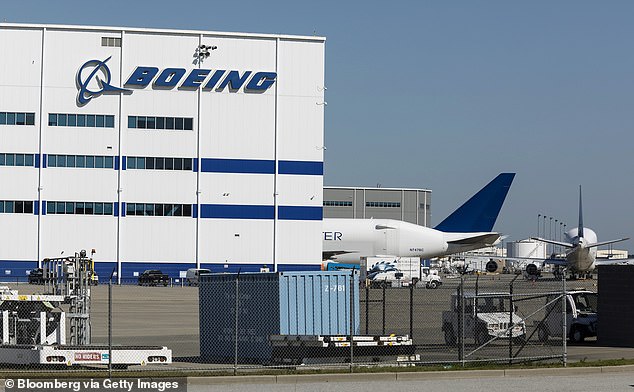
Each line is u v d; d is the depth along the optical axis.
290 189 198.38
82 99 193.12
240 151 197.50
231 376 52.56
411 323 70.25
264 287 66.44
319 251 198.62
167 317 109.94
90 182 193.25
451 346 76.19
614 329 78.19
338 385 51.00
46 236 191.38
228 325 69.12
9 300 61.75
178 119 196.12
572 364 59.72
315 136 199.38
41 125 191.50
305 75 199.38
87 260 67.94
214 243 196.50
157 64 195.62
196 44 196.88
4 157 190.88
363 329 93.38
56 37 192.62
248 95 197.88
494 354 69.38
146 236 194.88
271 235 197.88
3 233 190.12
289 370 55.97
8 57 191.25
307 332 65.38
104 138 193.88
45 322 61.69
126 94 194.50
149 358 57.66
